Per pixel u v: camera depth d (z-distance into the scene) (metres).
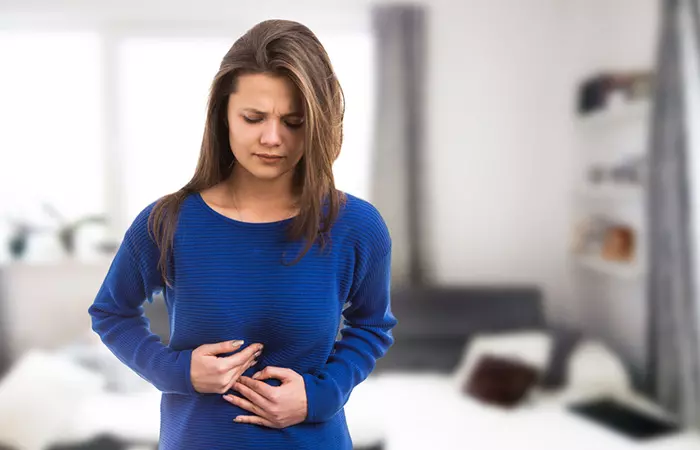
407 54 2.76
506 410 2.00
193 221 0.70
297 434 0.72
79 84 2.82
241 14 2.78
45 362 1.99
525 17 2.88
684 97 2.02
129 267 0.73
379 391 2.18
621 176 2.45
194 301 0.70
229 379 0.68
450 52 2.87
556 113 2.91
